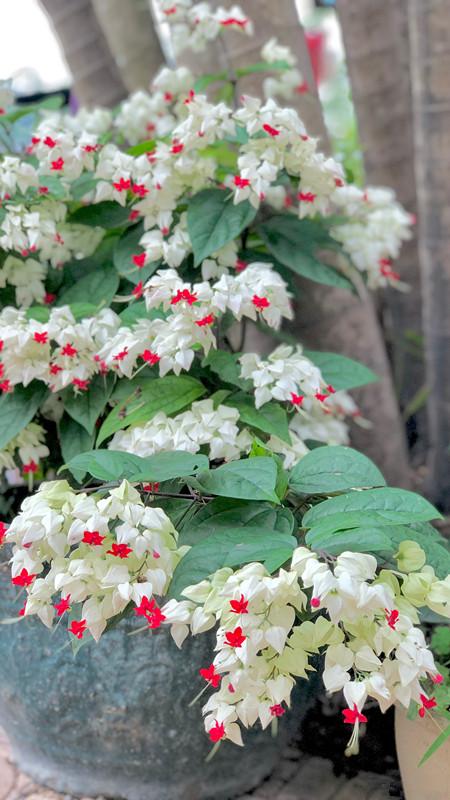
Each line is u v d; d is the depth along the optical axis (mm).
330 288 1878
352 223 1776
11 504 1709
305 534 1350
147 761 1506
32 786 1593
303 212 1579
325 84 3146
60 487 1328
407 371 2398
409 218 1807
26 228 1576
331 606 1224
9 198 1561
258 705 1264
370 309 1967
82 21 2191
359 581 1233
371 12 2043
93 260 1674
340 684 1246
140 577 1299
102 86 2254
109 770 1534
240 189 1507
